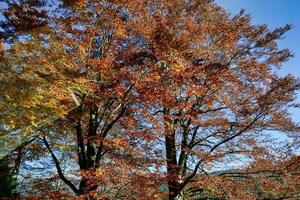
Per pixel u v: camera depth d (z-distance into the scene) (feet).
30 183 50.44
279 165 49.19
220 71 46.42
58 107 35.99
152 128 44.32
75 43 41.29
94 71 42.01
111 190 42.45
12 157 48.88
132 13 45.60
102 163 44.39
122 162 42.27
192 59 48.55
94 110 43.42
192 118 48.42
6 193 45.93
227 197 48.21
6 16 38.60
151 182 42.24
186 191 51.31
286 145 50.29
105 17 43.09
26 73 34.96
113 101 44.21
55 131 44.14
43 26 38.58
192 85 44.39
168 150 52.08
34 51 37.22
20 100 33.55
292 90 45.80
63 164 53.47
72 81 39.17
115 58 42.70
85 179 41.63
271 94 46.62
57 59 38.78
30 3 39.86
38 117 35.45
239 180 50.34
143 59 41.42
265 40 51.80
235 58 52.80
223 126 51.96
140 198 42.60
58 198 41.78
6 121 33.50
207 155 48.93
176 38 44.42
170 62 42.70
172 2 52.54
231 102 50.62
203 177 48.49
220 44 52.13
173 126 47.70
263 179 49.78
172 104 42.78
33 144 47.52
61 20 41.75
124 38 44.70
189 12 53.83
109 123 45.62
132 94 41.09
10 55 35.45
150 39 43.45
